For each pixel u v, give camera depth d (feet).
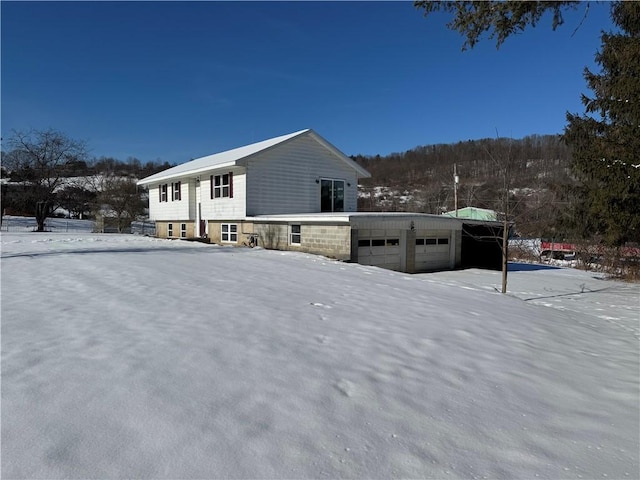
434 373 12.25
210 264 34.96
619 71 50.57
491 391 11.25
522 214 43.14
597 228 56.85
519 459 8.07
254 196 57.00
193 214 70.90
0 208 118.62
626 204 48.85
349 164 66.13
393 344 14.62
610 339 18.74
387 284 28.78
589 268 68.80
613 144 48.03
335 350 13.57
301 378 11.14
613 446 8.77
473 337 16.21
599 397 11.40
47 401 9.17
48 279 25.50
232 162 55.06
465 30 32.86
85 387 9.92
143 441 7.79
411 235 52.70
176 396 9.65
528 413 10.12
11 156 113.19
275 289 23.88
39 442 7.61
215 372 11.16
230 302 19.66
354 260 45.01
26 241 60.08
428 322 18.04
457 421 9.45
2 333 13.99
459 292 27.84
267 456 7.57
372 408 9.77
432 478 7.29
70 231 113.09
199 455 7.45
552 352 15.31
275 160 58.65
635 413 10.47
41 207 114.73
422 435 8.73
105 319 16.03
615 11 46.47
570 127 55.83
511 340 16.35
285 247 52.16
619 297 37.32
